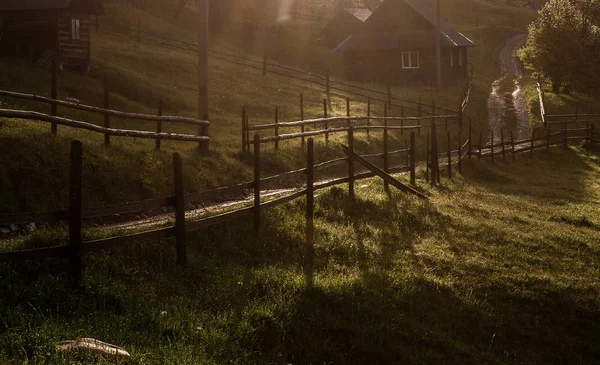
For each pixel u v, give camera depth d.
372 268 11.23
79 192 7.75
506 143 32.50
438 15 50.25
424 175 22.69
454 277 11.77
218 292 8.80
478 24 102.19
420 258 12.45
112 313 7.34
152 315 7.49
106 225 11.33
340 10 72.38
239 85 37.78
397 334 9.02
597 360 10.00
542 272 12.80
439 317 10.05
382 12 59.47
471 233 15.08
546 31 55.91
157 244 9.97
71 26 30.47
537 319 10.75
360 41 58.88
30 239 8.73
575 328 10.75
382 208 15.80
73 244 7.74
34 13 30.41
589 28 58.53
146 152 15.98
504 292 11.52
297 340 8.18
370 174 16.81
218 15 63.72
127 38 44.38
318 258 11.41
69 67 30.47
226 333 7.54
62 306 7.19
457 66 61.91
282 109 33.91
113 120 22.80
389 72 58.38
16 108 18.12
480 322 10.25
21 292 7.31
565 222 18.58
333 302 9.30
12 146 12.56
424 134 34.56
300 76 48.97
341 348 8.37
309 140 13.59
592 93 57.22
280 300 8.84
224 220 10.87
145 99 29.45
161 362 6.29
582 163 34.56
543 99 51.03
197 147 18.92
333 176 21.53
